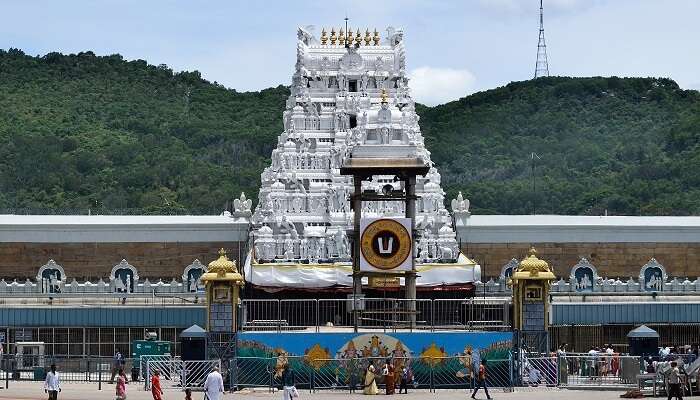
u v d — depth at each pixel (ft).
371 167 291.38
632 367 279.69
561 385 280.10
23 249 393.50
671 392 243.19
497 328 294.46
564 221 403.75
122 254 395.75
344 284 333.62
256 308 322.55
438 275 337.11
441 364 277.85
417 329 289.94
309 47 396.78
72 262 394.93
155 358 304.91
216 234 396.16
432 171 372.99
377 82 393.09
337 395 264.72
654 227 400.88
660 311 348.79
